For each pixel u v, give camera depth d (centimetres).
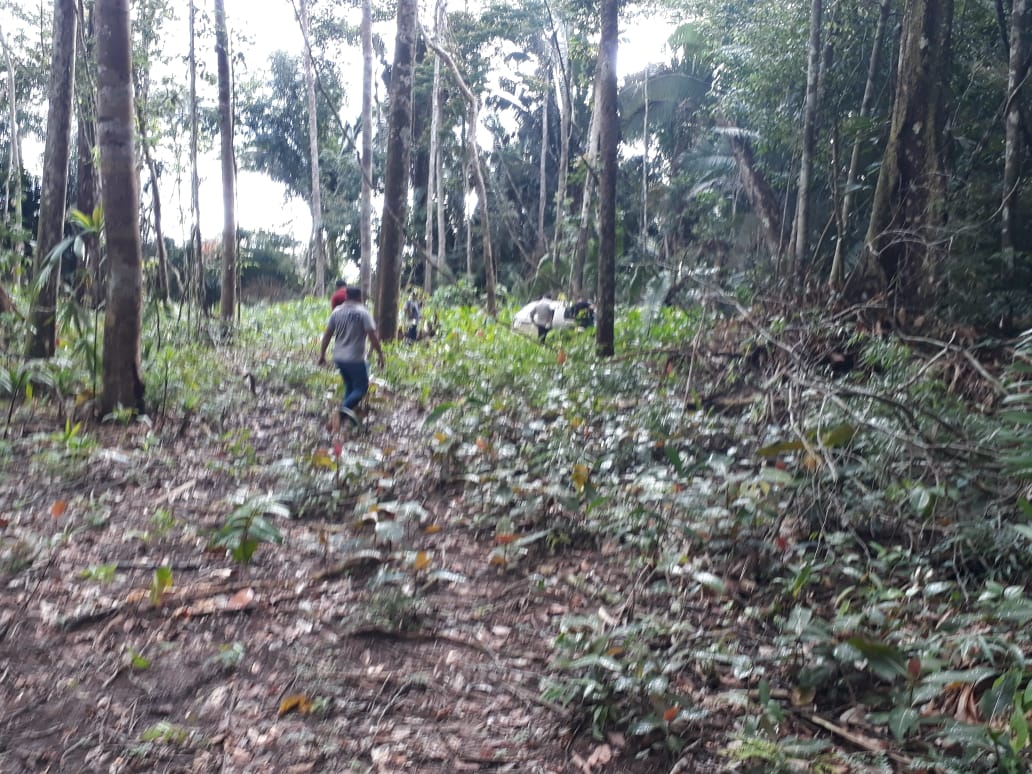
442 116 3266
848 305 1113
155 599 449
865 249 1186
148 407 857
